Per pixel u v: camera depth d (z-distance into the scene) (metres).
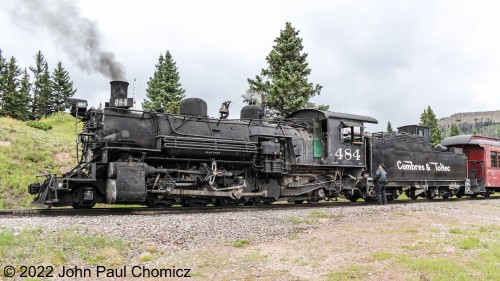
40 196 11.29
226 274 6.55
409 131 23.44
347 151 17.47
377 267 6.96
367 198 19.06
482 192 25.88
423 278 6.33
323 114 16.94
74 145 23.08
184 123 13.52
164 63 40.28
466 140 25.58
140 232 8.50
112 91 12.76
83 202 11.97
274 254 7.77
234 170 14.70
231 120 14.98
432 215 12.86
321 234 9.56
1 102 50.00
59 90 56.50
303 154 16.44
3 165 17.81
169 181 12.66
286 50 30.55
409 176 20.36
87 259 6.89
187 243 8.33
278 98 29.38
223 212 12.40
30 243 7.08
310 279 6.35
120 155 12.41
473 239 8.88
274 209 13.93
